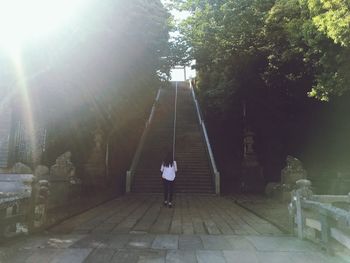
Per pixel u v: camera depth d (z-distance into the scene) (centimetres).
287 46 1614
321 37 1087
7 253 641
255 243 756
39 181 873
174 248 707
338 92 1145
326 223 668
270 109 2156
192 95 3881
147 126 2831
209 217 1171
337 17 916
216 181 2058
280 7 1407
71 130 1777
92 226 965
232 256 652
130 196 1866
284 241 775
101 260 619
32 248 683
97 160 1928
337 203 834
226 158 2800
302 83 1798
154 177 2178
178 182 2145
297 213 820
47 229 900
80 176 1878
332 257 646
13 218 730
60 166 1427
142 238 796
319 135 2059
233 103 2311
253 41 1872
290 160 1688
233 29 1809
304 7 1185
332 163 1975
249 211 1327
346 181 1602
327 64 1134
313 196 835
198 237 816
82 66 1280
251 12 1734
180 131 2909
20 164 1249
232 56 1980
